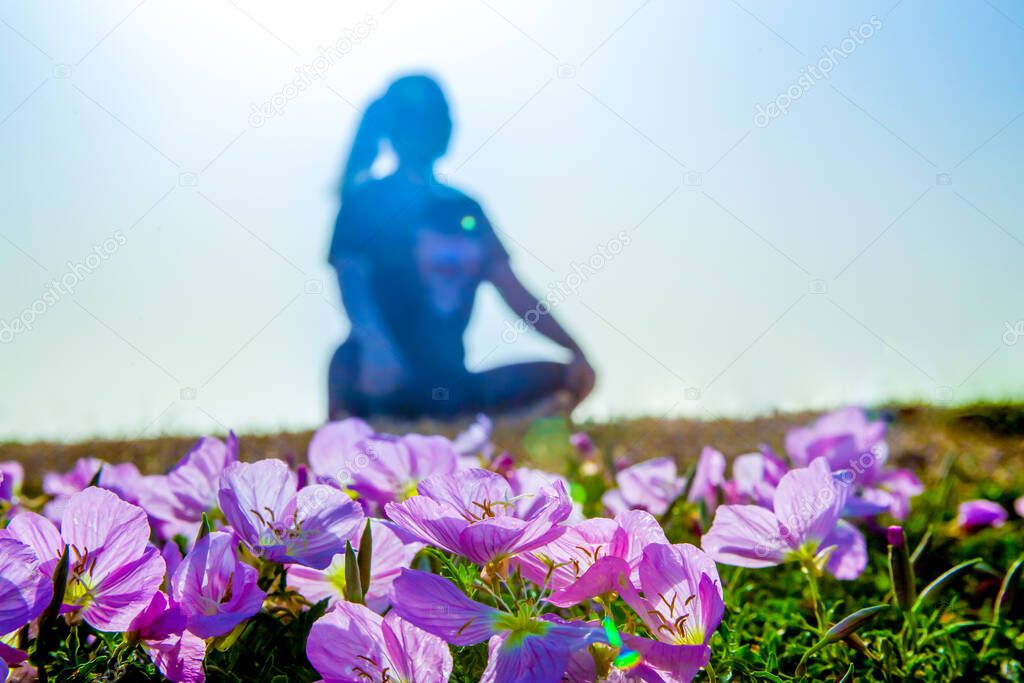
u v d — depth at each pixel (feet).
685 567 3.99
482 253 17.34
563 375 16.40
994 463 16.75
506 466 7.58
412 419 16.65
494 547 4.01
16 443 17.07
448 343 16.98
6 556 3.76
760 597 7.68
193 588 4.23
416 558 5.50
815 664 5.74
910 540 9.53
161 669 4.34
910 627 5.86
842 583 8.02
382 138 17.69
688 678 3.75
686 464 16.14
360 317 17.11
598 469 11.97
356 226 17.38
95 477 5.93
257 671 4.99
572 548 4.22
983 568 7.72
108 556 4.26
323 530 4.86
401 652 4.02
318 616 5.05
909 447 17.52
